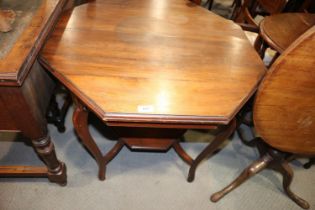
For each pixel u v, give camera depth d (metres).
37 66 0.83
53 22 0.87
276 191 1.32
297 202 1.26
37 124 0.82
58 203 1.16
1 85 0.65
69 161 1.33
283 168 1.13
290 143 0.92
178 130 1.26
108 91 0.74
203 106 0.74
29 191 1.18
